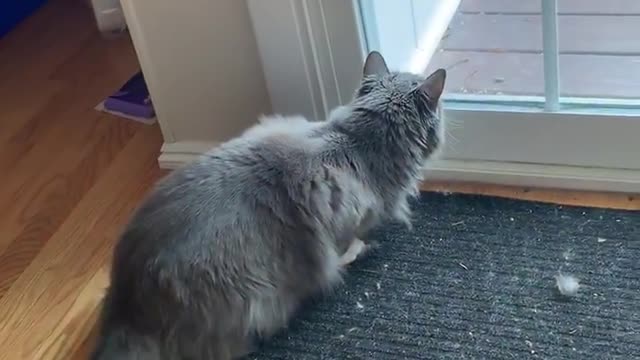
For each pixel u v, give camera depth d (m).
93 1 2.49
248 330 1.54
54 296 1.77
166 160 2.03
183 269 1.45
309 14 1.71
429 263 1.71
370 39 1.79
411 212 1.81
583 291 1.61
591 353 1.51
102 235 1.89
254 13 1.72
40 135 2.21
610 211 1.75
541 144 1.80
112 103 2.23
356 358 1.57
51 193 2.03
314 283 1.62
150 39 1.87
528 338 1.55
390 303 1.65
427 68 1.89
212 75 1.90
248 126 1.96
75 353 1.65
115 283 1.51
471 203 1.82
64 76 2.41
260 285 1.52
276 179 1.54
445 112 1.81
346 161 1.59
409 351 1.56
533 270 1.66
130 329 1.48
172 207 1.50
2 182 2.08
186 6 1.80
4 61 2.51
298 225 1.54
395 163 1.63
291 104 1.85
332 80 1.80
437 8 1.86
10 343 1.69
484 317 1.59
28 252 1.88
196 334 1.49
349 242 1.65
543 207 1.78
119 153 2.11
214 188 1.52
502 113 1.78
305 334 1.62
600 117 1.72
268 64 1.80
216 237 1.48
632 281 1.61
